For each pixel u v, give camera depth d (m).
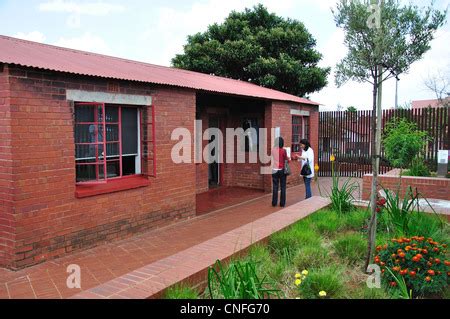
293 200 10.86
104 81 6.37
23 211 5.24
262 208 9.72
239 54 19.11
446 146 13.49
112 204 6.65
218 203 10.34
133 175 7.32
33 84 5.31
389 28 4.31
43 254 5.54
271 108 11.80
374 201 4.46
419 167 10.05
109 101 6.48
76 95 5.91
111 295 3.25
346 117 15.90
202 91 8.71
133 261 5.70
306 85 19.67
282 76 19.14
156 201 7.60
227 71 19.98
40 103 5.40
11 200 5.14
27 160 5.26
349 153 15.90
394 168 11.85
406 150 9.02
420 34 4.38
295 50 20.05
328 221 6.18
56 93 5.62
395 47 4.32
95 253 6.05
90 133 6.49
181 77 9.27
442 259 4.04
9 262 5.25
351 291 3.90
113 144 6.94
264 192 12.05
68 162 5.84
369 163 15.38
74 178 5.95
